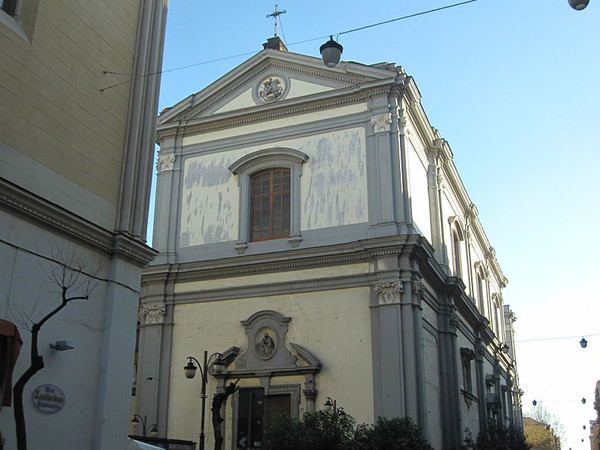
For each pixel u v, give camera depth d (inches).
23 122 454.6
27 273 435.8
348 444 669.9
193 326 947.3
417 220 975.0
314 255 900.6
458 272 1235.9
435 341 961.5
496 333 1696.6
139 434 908.0
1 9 470.9
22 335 423.8
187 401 910.4
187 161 1059.3
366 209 915.4
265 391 870.4
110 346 485.4
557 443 2920.8
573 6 423.8
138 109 562.3
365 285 868.0
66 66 499.5
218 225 997.2
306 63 1021.8
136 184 545.0
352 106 978.1
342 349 852.6
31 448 415.8
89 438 460.4
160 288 975.6
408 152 964.0
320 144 976.3
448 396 947.3
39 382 429.4
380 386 814.5
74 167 491.8
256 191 1003.3
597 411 3801.7
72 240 477.1
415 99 997.8
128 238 514.0
